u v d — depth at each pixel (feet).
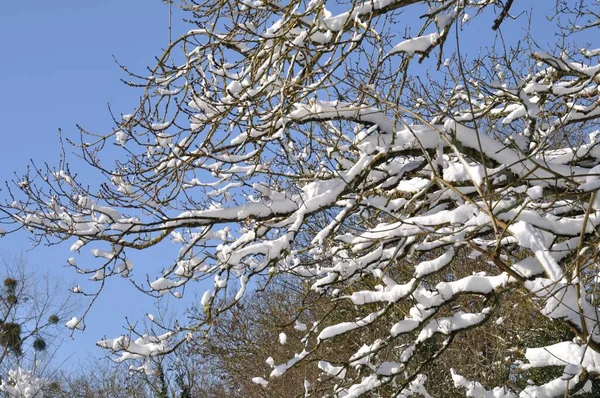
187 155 23.02
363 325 23.43
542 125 25.62
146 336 23.80
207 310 22.47
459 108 27.99
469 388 24.29
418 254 24.14
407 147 20.84
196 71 24.58
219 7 23.25
